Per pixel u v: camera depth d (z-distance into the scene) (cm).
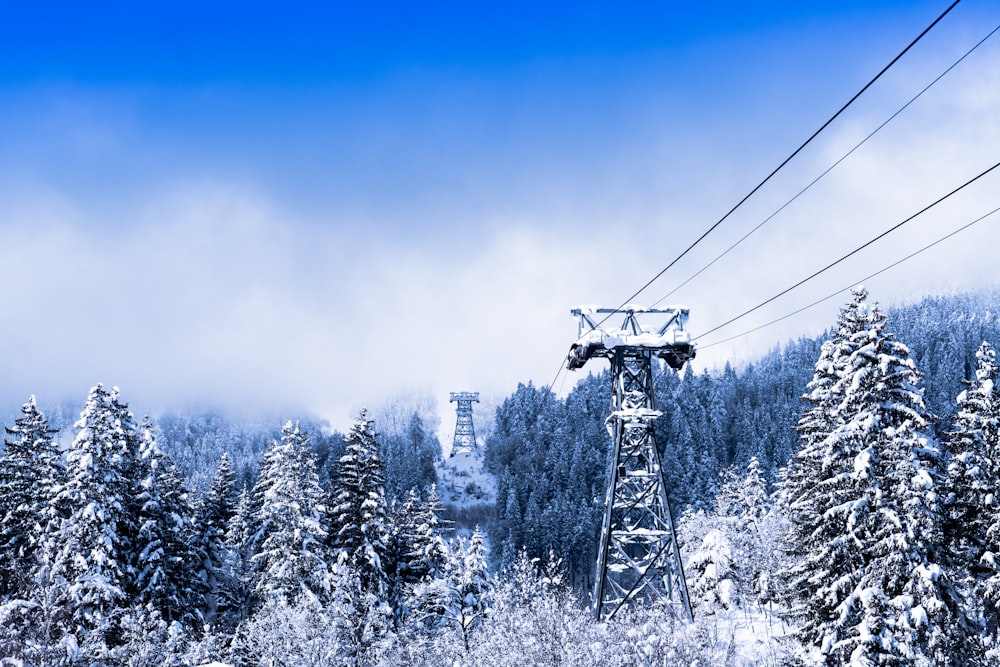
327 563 4325
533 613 2700
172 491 4416
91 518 3675
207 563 4953
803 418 3456
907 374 2655
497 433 18775
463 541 5175
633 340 2855
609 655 2484
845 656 2684
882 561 2573
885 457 2598
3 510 4269
